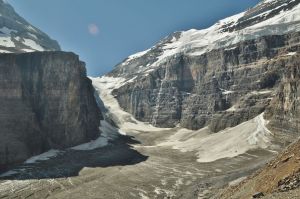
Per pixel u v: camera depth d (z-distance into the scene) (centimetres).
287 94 16712
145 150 18225
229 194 5409
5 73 16088
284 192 3425
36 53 17750
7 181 11919
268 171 4506
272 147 14925
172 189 10675
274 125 16388
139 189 10688
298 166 3797
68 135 17762
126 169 13350
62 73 18075
